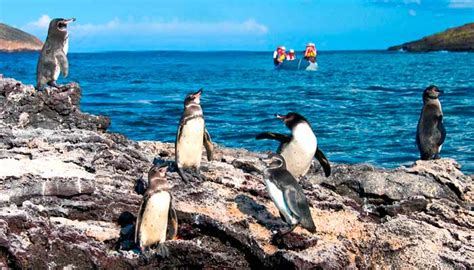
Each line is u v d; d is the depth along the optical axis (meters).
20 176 9.44
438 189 11.82
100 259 8.52
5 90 14.17
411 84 57.09
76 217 9.38
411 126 28.08
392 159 20.72
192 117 10.39
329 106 37.44
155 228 8.54
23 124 13.77
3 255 8.28
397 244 9.61
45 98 14.10
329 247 9.02
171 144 14.53
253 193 10.65
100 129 14.80
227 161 12.40
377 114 32.94
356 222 10.27
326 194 11.15
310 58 93.69
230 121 29.95
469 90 48.06
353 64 120.00
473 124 28.62
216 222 9.20
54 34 14.38
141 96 43.28
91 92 46.81
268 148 22.53
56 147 11.38
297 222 9.04
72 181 9.45
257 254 8.91
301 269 8.48
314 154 10.85
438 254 9.46
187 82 62.91
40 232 8.45
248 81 65.88
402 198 11.57
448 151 21.98
